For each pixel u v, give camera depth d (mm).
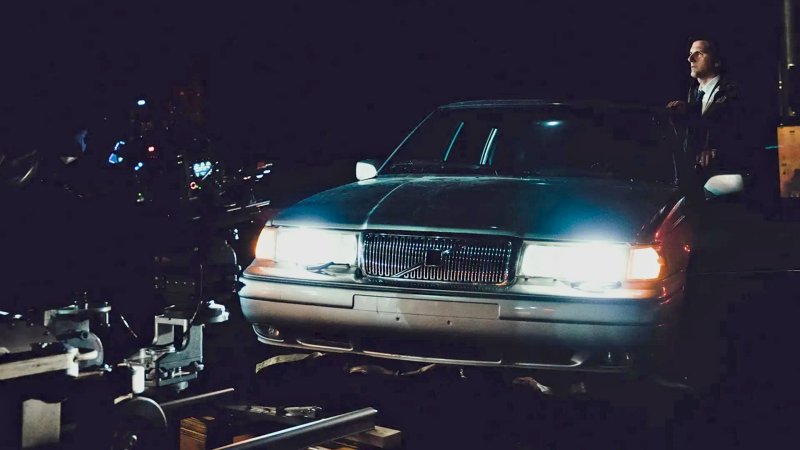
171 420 4098
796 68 8297
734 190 5320
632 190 5188
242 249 6781
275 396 5160
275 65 12500
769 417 4957
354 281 4754
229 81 11719
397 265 4711
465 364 4625
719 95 6641
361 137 14055
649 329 4410
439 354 4688
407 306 4602
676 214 4965
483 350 4613
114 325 4363
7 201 3596
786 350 5707
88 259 3879
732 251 5426
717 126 6578
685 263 4820
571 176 5613
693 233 5062
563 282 4488
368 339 4812
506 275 4551
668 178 5527
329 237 4902
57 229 3727
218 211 4531
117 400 4082
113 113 4219
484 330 4508
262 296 4969
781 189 6934
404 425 4754
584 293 4441
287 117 12812
